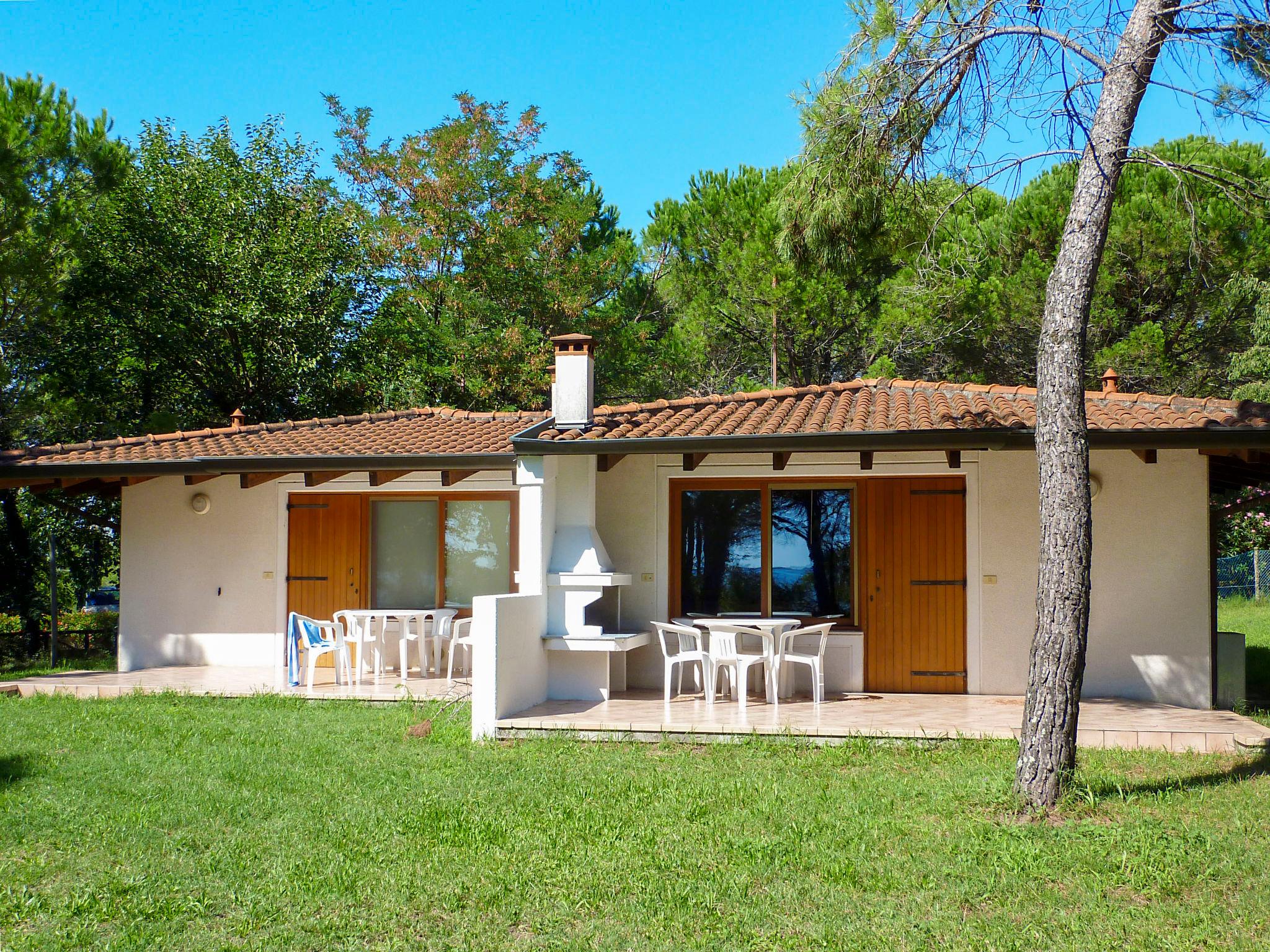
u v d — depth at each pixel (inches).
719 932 195.3
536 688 410.6
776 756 333.7
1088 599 266.5
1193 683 421.1
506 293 1050.1
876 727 351.9
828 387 505.0
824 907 207.0
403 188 1093.8
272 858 234.8
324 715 409.7
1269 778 293.6
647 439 404.2
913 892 214.5
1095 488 435.2
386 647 533.0
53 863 232.5
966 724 360.2
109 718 399.9
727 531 474.9
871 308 901.8
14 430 697.0
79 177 740.7
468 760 330.0
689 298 1037.2
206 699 446.9
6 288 626.5
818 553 467.8
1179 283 792.9
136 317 797.9
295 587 547.5
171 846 243.9
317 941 191.9
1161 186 786.8
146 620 553.9
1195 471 426.3
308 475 513.7
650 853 238.7
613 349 1061.8
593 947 189.8
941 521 457.4
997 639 447.2
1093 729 343.3
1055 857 229.6
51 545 686.5
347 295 913.5
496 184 1080.8
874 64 331.3
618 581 439.2
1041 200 818.2
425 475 534.9
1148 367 772.6
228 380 856.3
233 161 891.4
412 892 214.8
